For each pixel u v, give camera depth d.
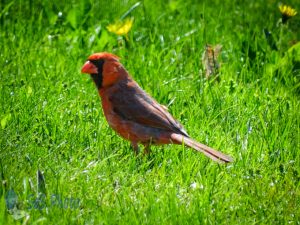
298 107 11.23
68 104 10.69
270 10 16.56
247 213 8.24
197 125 10.40
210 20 15.02
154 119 9.59
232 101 11.09
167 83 11.64
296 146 9.90
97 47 13.05
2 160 8.81
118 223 7.64
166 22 14.66
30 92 10.74
